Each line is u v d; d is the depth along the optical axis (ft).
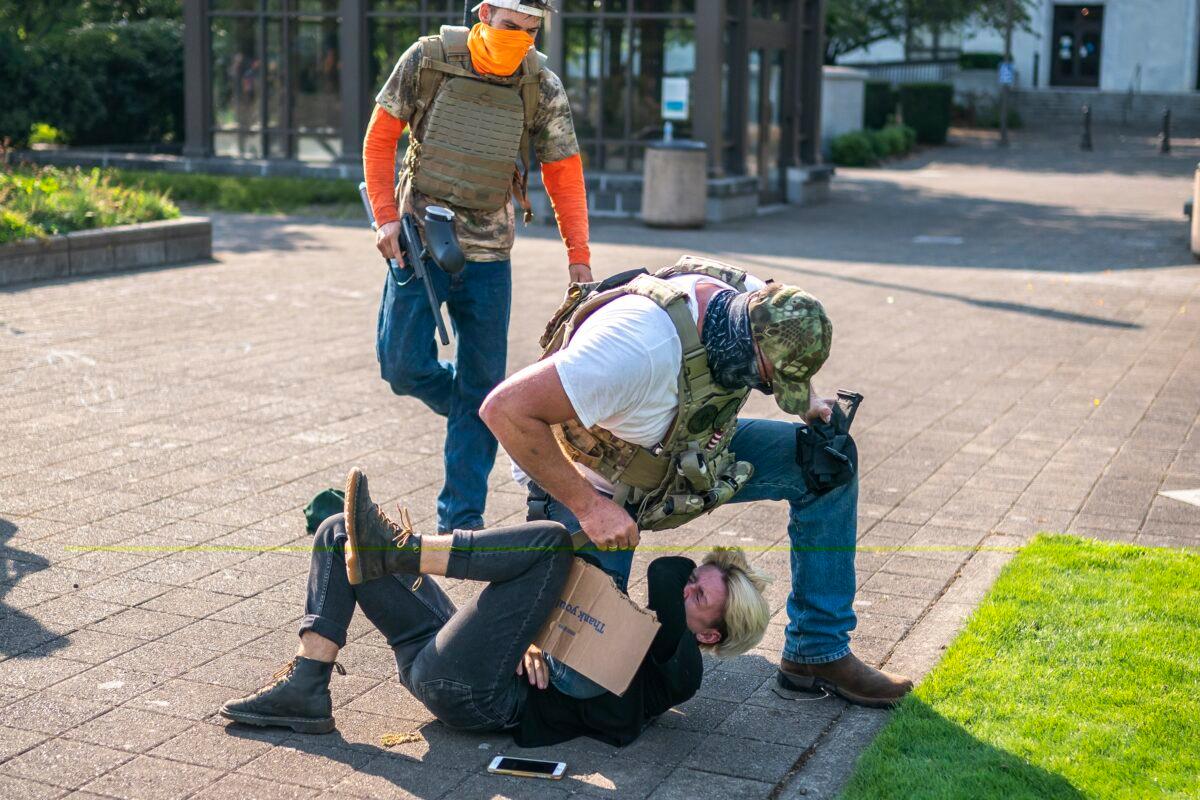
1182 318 34.35
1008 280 41.45
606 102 61.57
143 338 28.50
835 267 44.34
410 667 11.32
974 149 122.21
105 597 14.06
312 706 11.21
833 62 129.29
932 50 157.28
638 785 10.62
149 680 12.15
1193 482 19.54
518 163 14.62
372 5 66.28
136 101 79.30
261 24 67.46
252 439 20.70
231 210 60.13
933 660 13.00
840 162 104.68
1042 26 155.22
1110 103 145.48
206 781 10.38
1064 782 10.42
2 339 27.63
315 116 67.97
